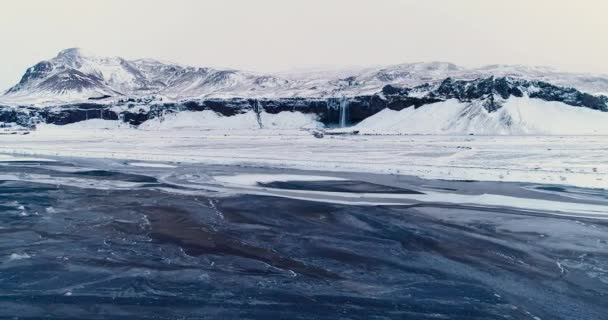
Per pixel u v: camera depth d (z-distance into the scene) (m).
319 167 59.06
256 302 18.22
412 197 38.16
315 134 140.00
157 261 22.69
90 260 22.80
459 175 50.00
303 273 21.14
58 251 24.19
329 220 30.50
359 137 137.00
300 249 24.47
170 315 17.19
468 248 24.55
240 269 21.61
